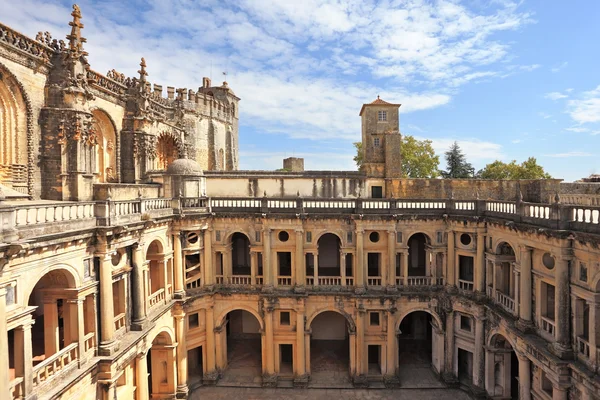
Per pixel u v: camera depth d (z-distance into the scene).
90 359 21.22
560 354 21.41
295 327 34.31
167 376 31.39
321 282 35.22
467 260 35.06
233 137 62.00
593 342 19.75
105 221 21.88
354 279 34.19
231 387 33.75
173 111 45.97
